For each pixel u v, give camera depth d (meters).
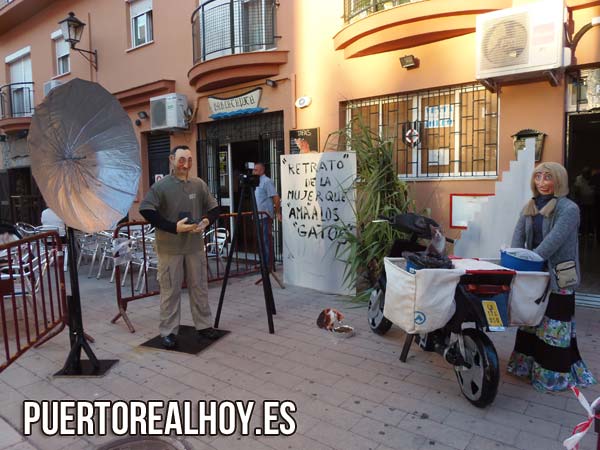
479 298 3.28
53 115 3.70
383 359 4.20
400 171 7.30
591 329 4.84
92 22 12.21
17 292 4.94
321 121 8.02
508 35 5.47
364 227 6.05
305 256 6.65
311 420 3.20
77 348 4.00
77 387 3.75
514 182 5.67
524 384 3.69
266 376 3.89
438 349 3.70
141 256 6.95
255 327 5.11
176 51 10.17
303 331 4.96
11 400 3.56
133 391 3.67
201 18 9.23
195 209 4.56
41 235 4.58
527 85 5.89
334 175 6.23
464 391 3.45
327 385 3.71
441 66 6.64
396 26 6.53
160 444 2.98
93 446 2.97
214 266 8.45
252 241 9.70
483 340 3.26
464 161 6.72
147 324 5.34
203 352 4.43
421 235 3.84
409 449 2.86
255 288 6.81
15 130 15.05
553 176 3.45
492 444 2.89
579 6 5.39
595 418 1.84
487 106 6.49
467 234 6.04
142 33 11.16
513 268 3.40
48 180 3.67
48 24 13.69
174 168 4.51
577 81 5.67
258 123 9.11
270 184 7.48
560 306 3.47
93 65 12.33
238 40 8.84
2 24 14.78
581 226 10.52
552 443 2.89
